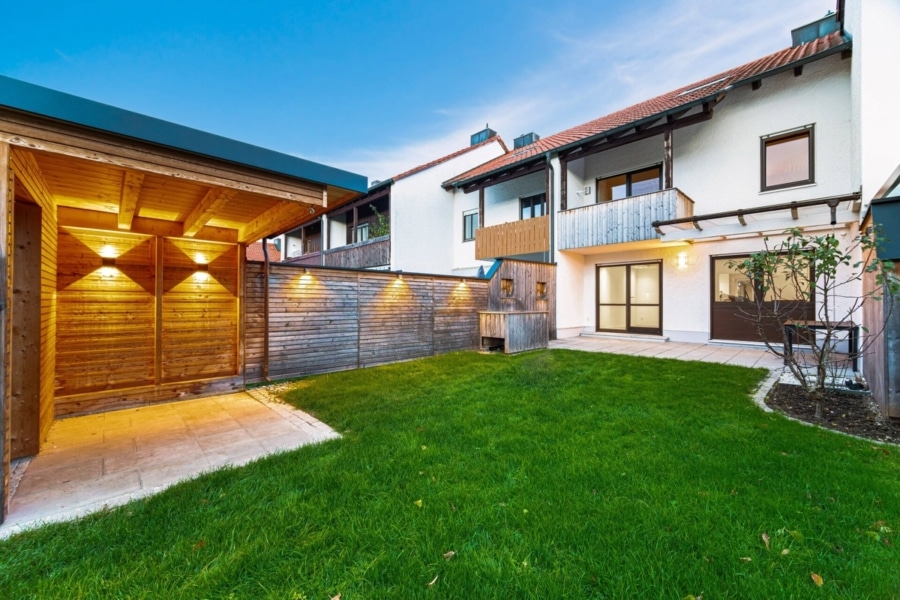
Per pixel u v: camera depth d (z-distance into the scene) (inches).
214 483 96.7
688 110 330.6
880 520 76.8
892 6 219.8
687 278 370.6
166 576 63.7
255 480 97.9
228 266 209.2
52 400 150.2
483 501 85.3
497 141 619.2
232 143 112.3
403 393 184.7
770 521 76.7
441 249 562.3
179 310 193.3
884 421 139.5
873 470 98.0
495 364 260.4
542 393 179.8
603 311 441.7
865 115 226.1
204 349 200.1
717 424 135.1
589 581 61.9
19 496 93.7
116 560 68.5
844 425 137.3
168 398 182.5
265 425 146.9
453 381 208.2
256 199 150.8
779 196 319.0
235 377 202.4
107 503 90.4
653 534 72.6
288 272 227.8
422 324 298.4
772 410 153.6
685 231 331.9
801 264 166.2
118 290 177.0
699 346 344.2
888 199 138.9
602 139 371.9
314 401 173.3
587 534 73.2
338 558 67.9
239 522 78.5
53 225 147.0
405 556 68.0
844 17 296.0
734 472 97.9
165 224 189.3
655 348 333.4
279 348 222.7
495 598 57.9
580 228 394.9
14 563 67.8
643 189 401.1
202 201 149.7
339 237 719.1
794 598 57.6
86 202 155.9
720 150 347.9
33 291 122.4
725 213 284.0
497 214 527.2
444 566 65.0
